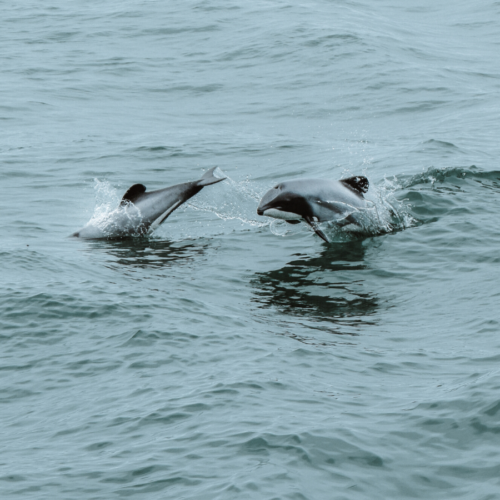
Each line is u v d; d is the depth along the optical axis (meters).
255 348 16.17
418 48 72.44
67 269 22.44
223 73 64.56
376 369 15.12
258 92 59.16
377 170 34.66
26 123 49.31
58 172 37.97
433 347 16.55
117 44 74.44
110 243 26.70
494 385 13.33
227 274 22.92
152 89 60.31
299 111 53.59
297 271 23.14
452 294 20.42
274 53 68.75
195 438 11.88
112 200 33.62
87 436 12.34
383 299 20.47
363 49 67.94
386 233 26.02
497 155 36.84
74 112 52.75
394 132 46.34
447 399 13.00
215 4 87.25
